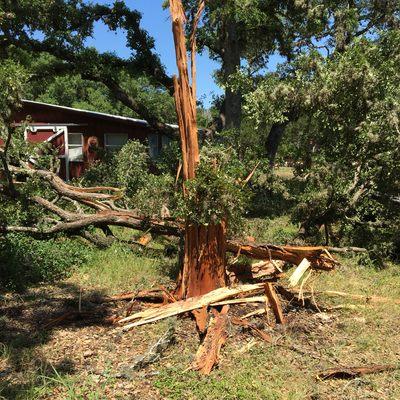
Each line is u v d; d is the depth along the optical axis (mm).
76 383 4258
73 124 18484
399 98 8688
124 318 5691
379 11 16250
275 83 9875
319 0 14312
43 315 5949
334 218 9273
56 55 15438
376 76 8789
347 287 7203
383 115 8750
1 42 14555
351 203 9102
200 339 5180
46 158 10078
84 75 16266
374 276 7887
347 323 5707
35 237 8547
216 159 6160
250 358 4766
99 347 5016
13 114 7477
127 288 7078
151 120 17125
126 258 8492
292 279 6035
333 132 9586
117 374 4375
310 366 4633
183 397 4051
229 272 6801
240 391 4102
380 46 9367
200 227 5867
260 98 9805
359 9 16047
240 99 15055
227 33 14664
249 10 13430
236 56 14812
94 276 7676
